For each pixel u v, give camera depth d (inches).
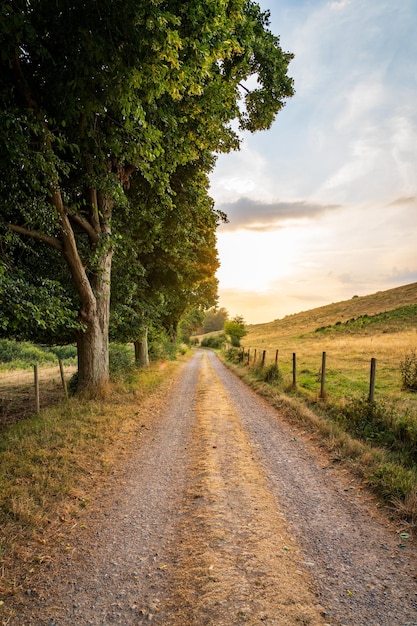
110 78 266.7
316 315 3905.0
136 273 643.5
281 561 146.8
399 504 183.8
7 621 118.6
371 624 113.7
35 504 191.8
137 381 607.5
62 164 314.5
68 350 1571.1
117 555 155.2
